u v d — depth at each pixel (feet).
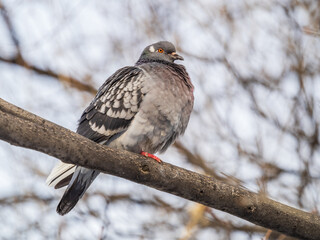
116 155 27.37
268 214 29.89
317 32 46.01
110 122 35.27
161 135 35.40
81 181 32.94
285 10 47.88
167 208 46.29
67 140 25.64
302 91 45.42
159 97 34.73
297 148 43.98
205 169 45.50
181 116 36.32
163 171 28.71
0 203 44.09
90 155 26.48
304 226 30.14
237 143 44.96
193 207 45.09
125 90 35.37
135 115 34.94
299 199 41.60
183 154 47.24
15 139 24.48
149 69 36.45
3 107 25.27
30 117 25.58
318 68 46.96
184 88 36.27
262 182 35.42
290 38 47.57
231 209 29.89
